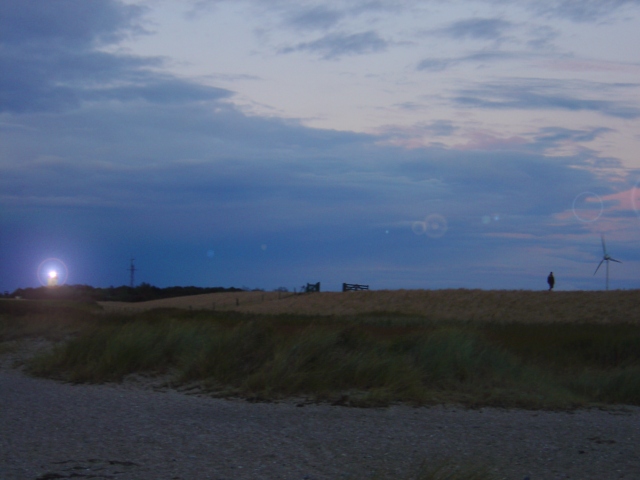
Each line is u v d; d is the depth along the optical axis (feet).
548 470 24.17
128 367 47.39
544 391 41.81
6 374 49.11
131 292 272.51
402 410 35.53
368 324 101.04
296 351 42.98
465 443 27.78
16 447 25.50
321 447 26.50
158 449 25.75
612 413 37.50
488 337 74.02
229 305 210.38
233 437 28.02
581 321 147.54
